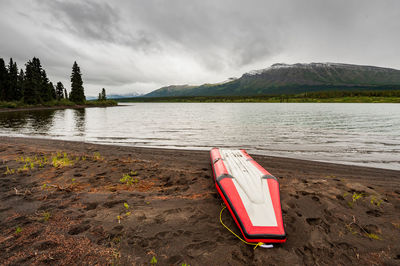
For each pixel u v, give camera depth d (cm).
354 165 834
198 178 614
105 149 1075
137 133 1692
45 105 6216
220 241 326
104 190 509
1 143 1191
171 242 320
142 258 283
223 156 658
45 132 1722
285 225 378
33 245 299
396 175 718
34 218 371
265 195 409
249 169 536
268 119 2834
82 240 314
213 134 1620
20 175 600
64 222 361
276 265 281
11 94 6262
